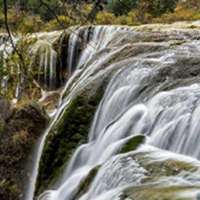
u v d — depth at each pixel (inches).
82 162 315.3
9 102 400.2
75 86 439.8
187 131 250.2
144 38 494.6
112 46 520.4
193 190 175.5
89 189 249.4
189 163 213.3
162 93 300.4
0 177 357.7
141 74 343.9
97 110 351.3
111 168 235.1
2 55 225.5
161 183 190.7
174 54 382.9
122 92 338.6
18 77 239.9
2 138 380.2
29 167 369.4
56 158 335.3
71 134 342.0
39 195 318.3
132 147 261.0
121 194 189.5
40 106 415.8
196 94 282.5
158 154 235.9
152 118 286.5
